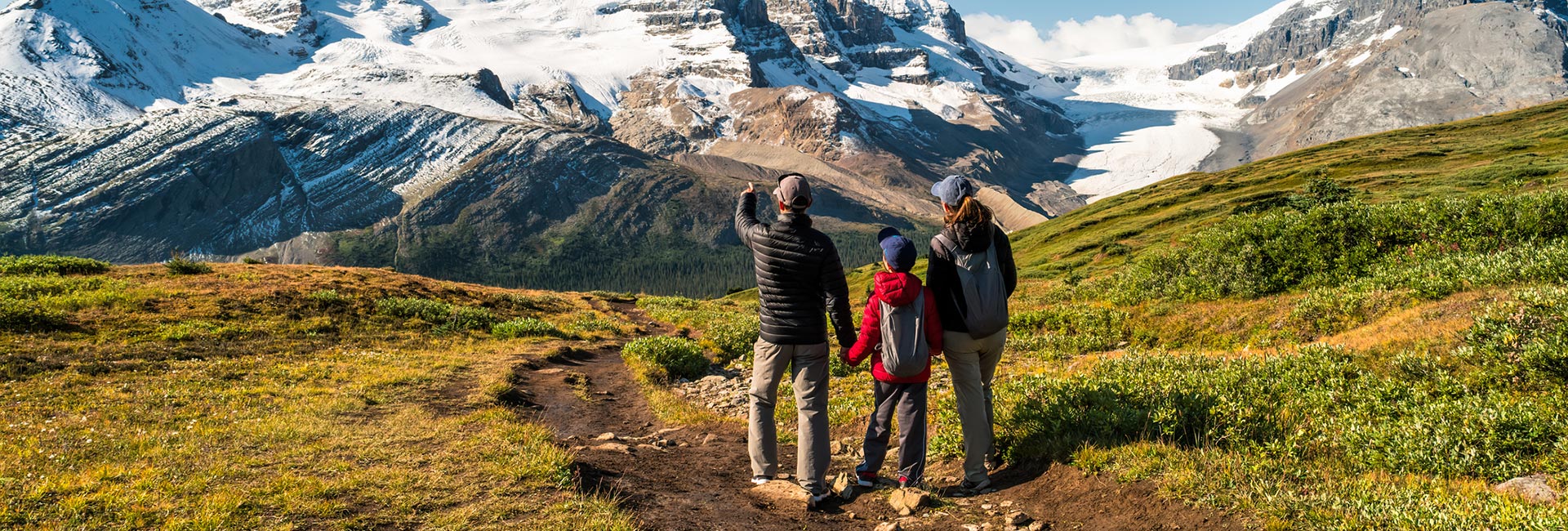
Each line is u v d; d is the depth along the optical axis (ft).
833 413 32.50
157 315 64.54
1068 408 22.08
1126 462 18.67
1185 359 29.91
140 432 24.93
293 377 42.50
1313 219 58.13
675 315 135.54
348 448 23.20
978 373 19.29
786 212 18.28
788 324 18.43
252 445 23.58
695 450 25.95
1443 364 25.48
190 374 41.60
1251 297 56.54
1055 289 104.37
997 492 19.44
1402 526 13.88
